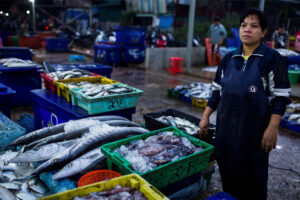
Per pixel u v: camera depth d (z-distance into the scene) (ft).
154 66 36.40
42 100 12.89
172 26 59.98
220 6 64.75
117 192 5.87
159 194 5.59
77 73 14.38
